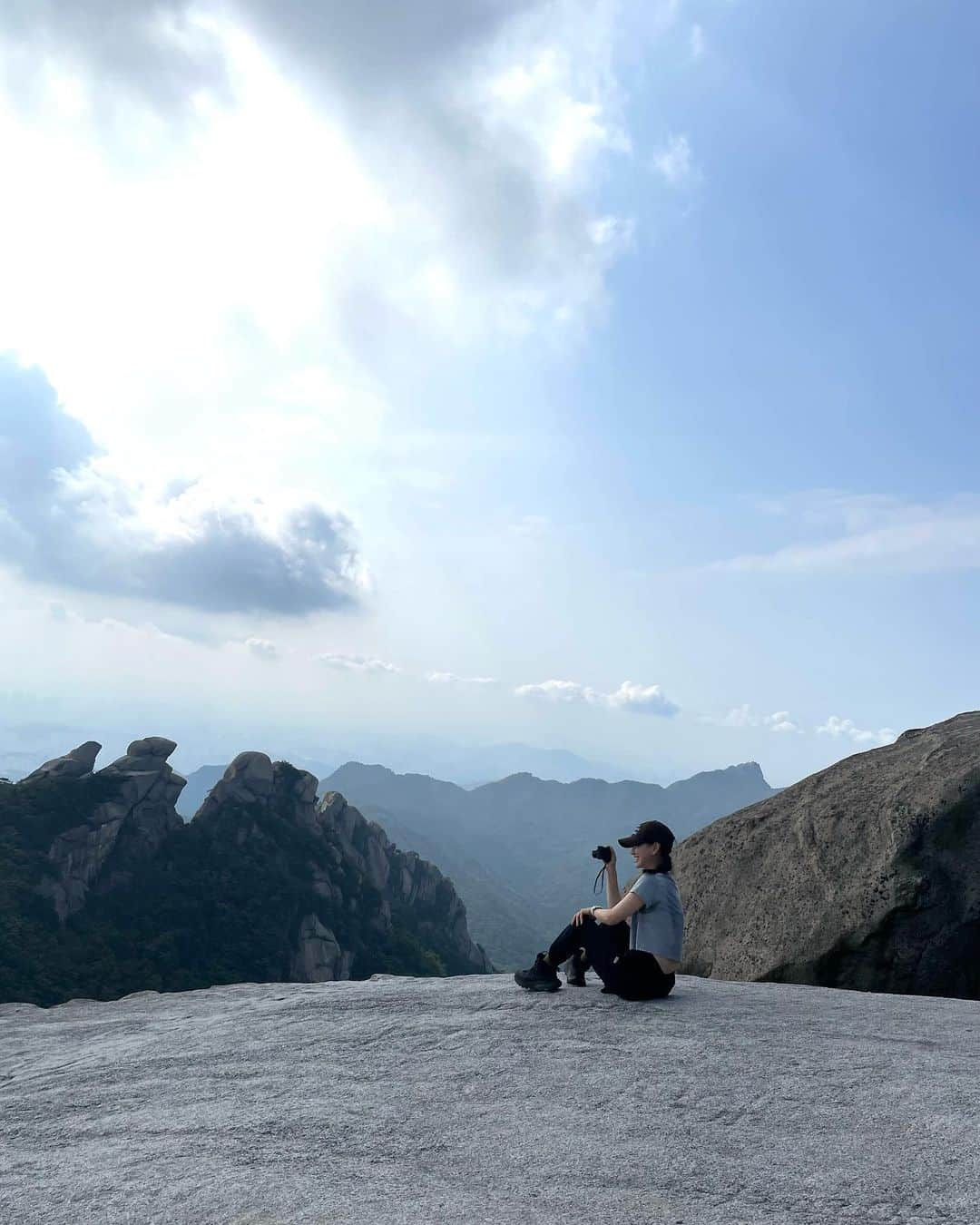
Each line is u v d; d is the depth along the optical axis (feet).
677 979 29.99
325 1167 13.24
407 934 469.16
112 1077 19.98
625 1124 14.65
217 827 414.00
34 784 371.35
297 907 400.47
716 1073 17.28
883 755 41.29
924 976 33.22
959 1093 15.62
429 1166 13.19
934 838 34.19
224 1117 16.05
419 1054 19.61
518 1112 15.48
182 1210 11.85
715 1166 12.77
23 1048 25.34
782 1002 24.79
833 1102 15.43
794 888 37.27
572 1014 22.22
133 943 340.39
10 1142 16.14
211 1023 25.40
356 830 499.51
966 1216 11.01
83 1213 12.05
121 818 376.07
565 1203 11.64
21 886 326.03
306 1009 25.44
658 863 24.57
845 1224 10.89
